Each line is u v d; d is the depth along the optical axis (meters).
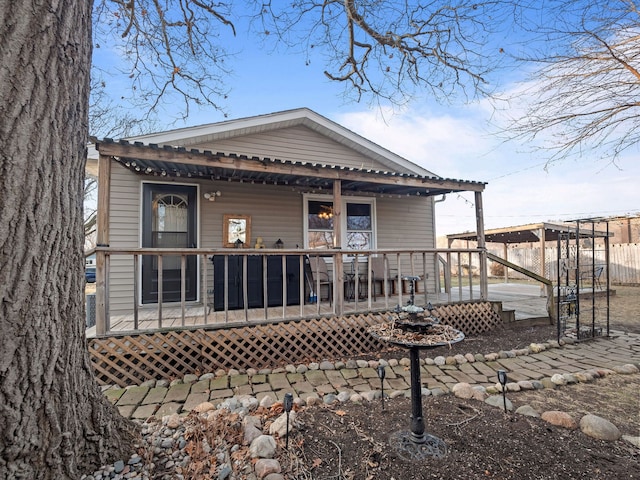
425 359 4.06
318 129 6.91
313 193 6.71
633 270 13.26
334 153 7.10
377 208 7.40
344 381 3.44
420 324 2.15
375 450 2.06
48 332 1.57
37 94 1.51
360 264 7.04
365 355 4.33
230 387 3.31
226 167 4.22
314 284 6.16
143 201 5.49
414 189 6.90
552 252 15.47
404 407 2.70
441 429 2.31
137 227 5.43
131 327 3.86
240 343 3.93
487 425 2.38
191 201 5.80
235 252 4.03
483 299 5.57
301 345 4.19
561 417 2.43
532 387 3.18
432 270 8.05
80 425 1.74
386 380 3.46
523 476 1.81
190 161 4.00
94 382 1.89
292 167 4.50
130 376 3.48
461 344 4.75
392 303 5.62
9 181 1.42
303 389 3.24
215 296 4.85
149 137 5.46
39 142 1.52
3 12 1.40
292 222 6.48
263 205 6.27
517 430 2.31
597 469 1.89
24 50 1.46
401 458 1.97
